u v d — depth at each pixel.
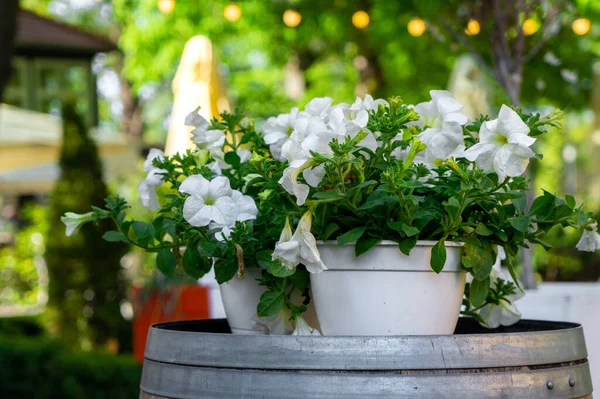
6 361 6.12
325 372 1.22
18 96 14.99
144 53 10.62
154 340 1.41
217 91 3.91
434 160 1.42
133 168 10.62
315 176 1.35
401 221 1.33
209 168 1.59
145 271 8.41
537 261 7.20
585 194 7.43
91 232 9.18
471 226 1.39
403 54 9.65
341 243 1.33
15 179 9.93
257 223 1.54
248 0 9.83
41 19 15.12
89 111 15.29
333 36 10.05
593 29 7.32
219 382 1.27
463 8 3.82
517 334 1.28
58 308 9.06
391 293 1.37
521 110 1.43
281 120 1.66
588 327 2.72
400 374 1.21
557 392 1.30
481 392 1.23
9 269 13.14
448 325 1.42
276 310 1.45
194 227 1.51
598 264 7.18
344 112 1.45
